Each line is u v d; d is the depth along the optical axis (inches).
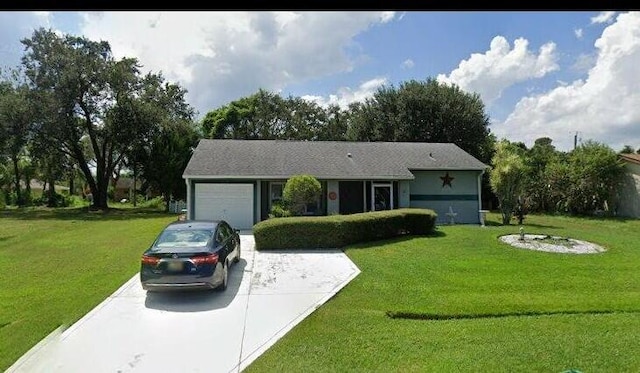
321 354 200.4
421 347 206.7
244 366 191.2
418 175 806.5
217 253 299.1
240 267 383.2
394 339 217.0
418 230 560.1
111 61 1220.5
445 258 410.6
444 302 275.3
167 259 281.9
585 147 1057.5
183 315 259.1
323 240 474.3
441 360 191.9
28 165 1600.6
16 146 1151.0
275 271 367.6
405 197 765.9
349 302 280.4
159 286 280.7
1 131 1095.0
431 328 233.0
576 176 1019.3
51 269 384.2
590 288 309.0
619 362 189.2
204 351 207.3
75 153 1279.5
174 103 1334.9
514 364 187.5
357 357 196.4
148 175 1175.6
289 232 470.3
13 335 228.5
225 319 251.4
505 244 487.2
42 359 199.6
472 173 821.2
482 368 183.9
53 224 783.1
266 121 1847.9
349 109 1895.9
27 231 672.4
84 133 1330.0
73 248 493.4
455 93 1311.5
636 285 317.1
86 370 188.4
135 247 496.4
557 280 329.7
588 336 219.1
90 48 1218.0
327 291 306.0
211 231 325.1
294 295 297.9
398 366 187.0
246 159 730.2
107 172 1299.2
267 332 230.8
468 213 815.7
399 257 416.8
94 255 449.1
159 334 229.6
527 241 510.3
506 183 738.2
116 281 340.5
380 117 1371.8
